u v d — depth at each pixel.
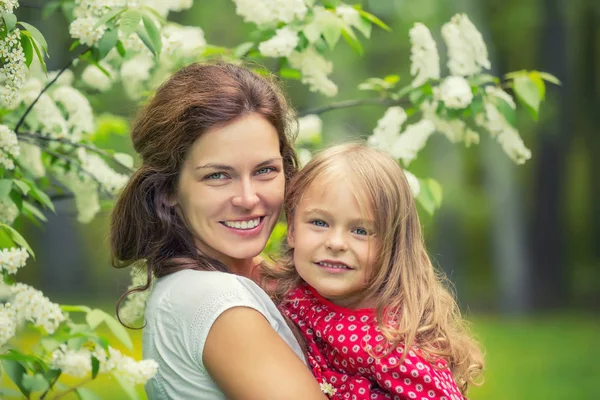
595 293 24.03
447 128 4.52
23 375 3.06
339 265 3.12
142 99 4.89
